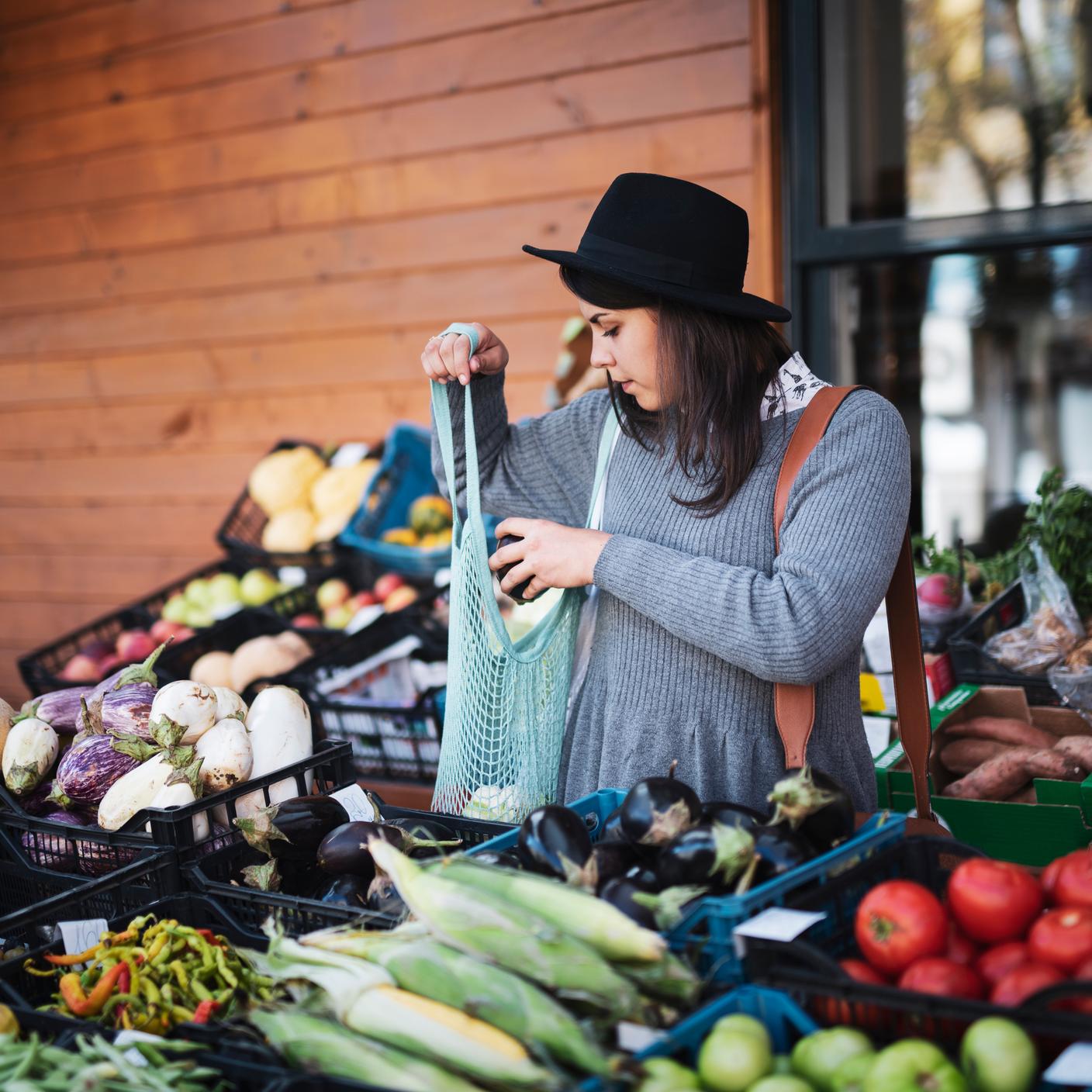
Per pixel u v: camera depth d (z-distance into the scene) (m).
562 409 2.14
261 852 1.64
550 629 1.84
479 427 2.09
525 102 3.69
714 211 1.72
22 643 4.84
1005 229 3.21
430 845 1.54
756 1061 1.10
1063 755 2.21
